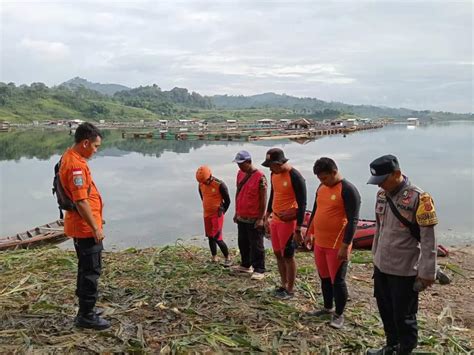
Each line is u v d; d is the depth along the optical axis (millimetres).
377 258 4242
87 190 4457
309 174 25719
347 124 112250
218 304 5711
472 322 5836
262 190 6777
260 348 4500
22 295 5934
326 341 4770
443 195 19594
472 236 12812
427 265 3812
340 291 5070
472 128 114188
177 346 4418
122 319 5082
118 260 8305
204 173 7520
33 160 35906
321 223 5125
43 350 4273
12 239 12633
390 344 4406
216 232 7785
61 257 8430
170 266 7609
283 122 119938
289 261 5949
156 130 80875
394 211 4043
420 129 105688
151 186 22875
